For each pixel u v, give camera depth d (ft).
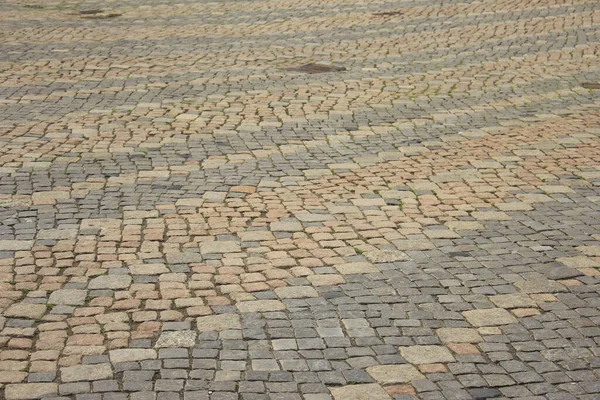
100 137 34.47
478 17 61.00
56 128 35.55
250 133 35.47
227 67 46.98
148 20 61.26
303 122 37.11
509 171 31.45
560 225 26.63
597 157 33.06
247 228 25.91
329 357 18.89
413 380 18.10
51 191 28.48
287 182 29.94
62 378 17.78
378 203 28.19
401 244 24.99
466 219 26.99
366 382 17.99
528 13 62.03
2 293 21.35
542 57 49.34
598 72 45.98
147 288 21.89
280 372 18.25
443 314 20.89
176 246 24.49
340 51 51.03
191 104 39.60
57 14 64.13
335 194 28.94
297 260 23.80
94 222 26.00
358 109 39.19
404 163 32.12
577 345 19.58
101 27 58.39
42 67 46.24
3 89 41.52
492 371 18.49
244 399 17.25
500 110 39.17
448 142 34.68
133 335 19.57
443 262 23.81
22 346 18.99
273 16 62.28
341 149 33.65
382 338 19.75
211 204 27.71
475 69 46.73
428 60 48.88
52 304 20.93
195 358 18.71
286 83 43.65
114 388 17.47
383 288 22.17
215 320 20.35
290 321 20.39
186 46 52.26
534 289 22.26
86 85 42.68
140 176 30.12
